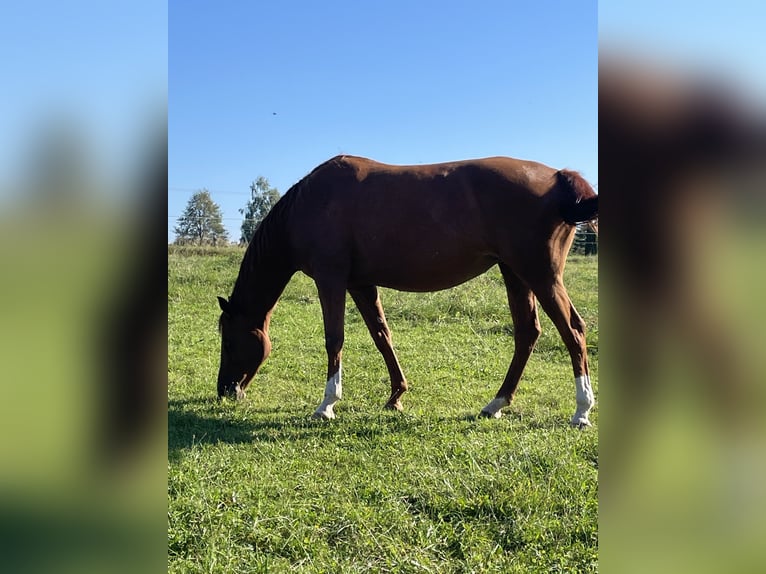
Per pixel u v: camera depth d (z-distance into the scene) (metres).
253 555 2.61
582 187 4.27
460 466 3.53
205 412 4.99
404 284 5.08
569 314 4.50
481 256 4.76
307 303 10.34
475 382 5.91
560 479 3.21
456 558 2.64
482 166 4.61
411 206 4.75
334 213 5.00
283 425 4.60
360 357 6.91
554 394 5.45
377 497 3.19
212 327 8.44
